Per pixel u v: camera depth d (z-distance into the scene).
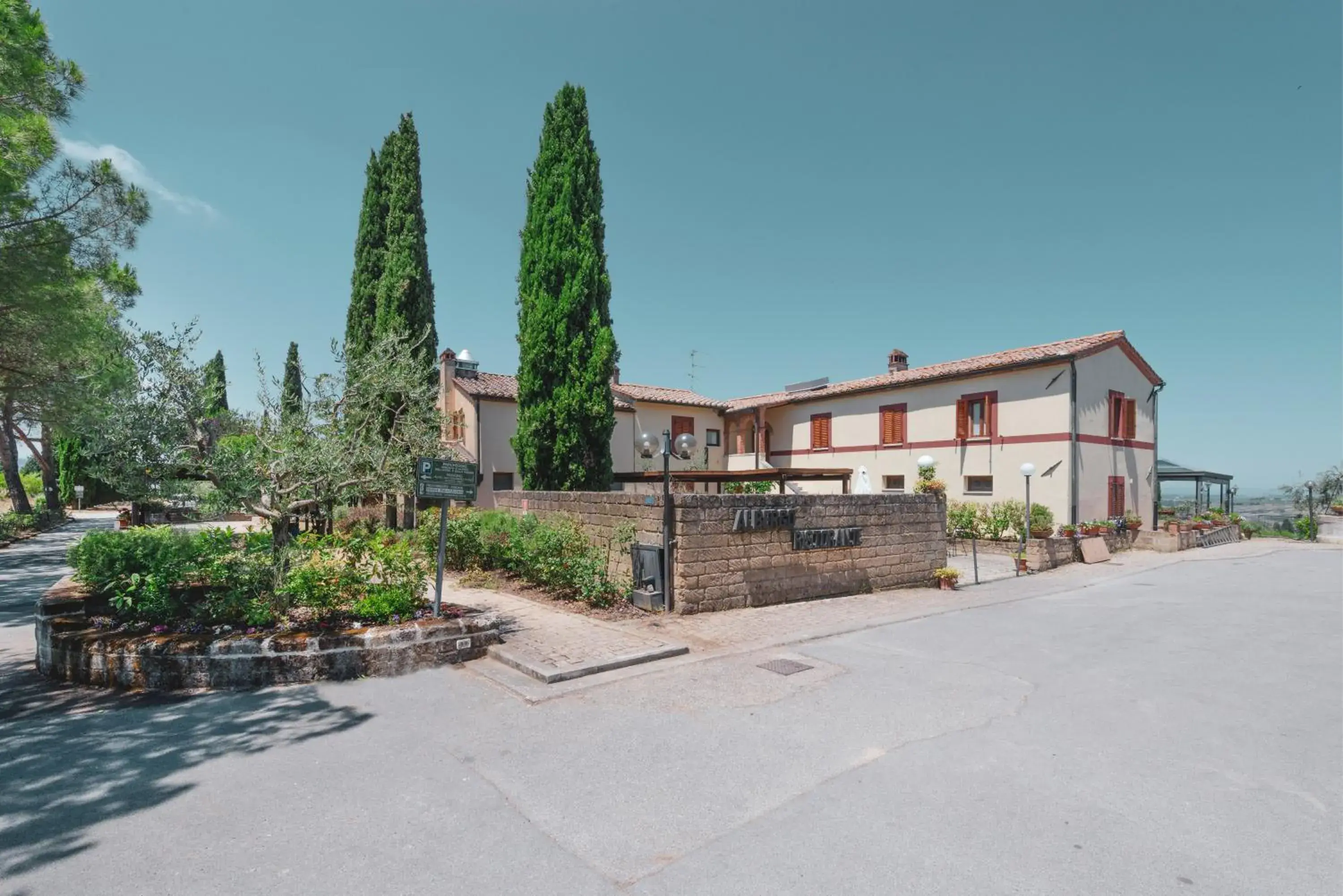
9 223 10.28
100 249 11.73
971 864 3.29
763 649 7.57
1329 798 3.97
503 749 4.74
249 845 3.50
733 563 9.91
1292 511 32.16
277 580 7.38
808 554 10.85
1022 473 17.41
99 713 5.50
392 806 3.91
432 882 3.16
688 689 6.11
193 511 7.82
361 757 4.61
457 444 20.31
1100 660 7.18
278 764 4.48
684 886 3.12
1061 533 17.81
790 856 3.37
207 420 7.77
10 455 27.20
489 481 20.42
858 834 3.58
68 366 12.54
